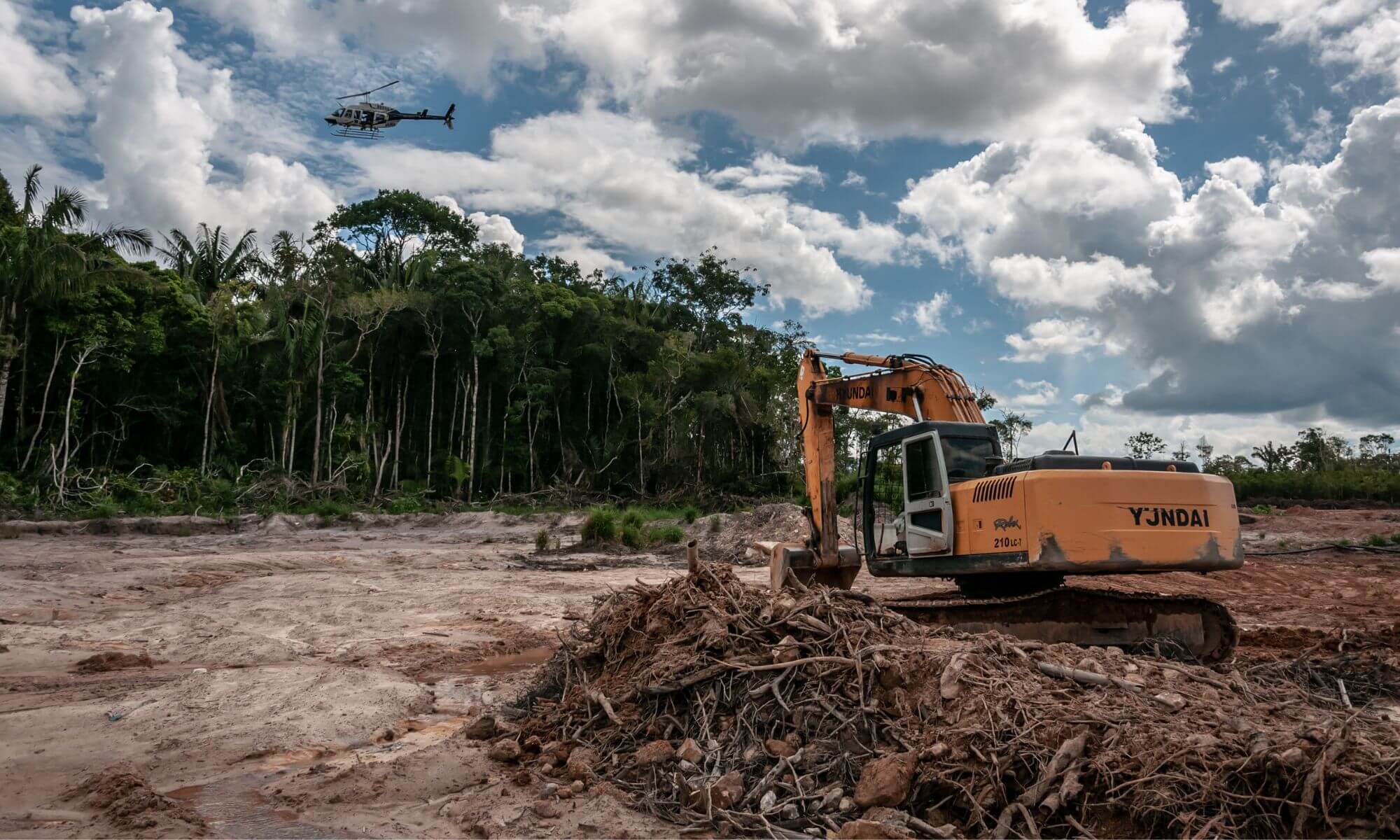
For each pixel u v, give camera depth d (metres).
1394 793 4.09
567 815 4.75
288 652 9.66
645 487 49.22
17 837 4.44
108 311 35.53
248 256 46.81
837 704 5.45
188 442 41.97
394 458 46.38
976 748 4.74
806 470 10.49
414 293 47.00
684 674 6.05
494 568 19.80
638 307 59.31
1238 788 4.27
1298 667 7.49
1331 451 66.75
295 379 42.12
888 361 10.36
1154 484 7.75
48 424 36.72
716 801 4.76
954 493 8.60
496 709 7.08
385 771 5.47
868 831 4.29
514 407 48.03
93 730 6.40
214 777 5.46
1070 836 4.28
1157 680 5.59
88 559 19.84
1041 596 8.12
